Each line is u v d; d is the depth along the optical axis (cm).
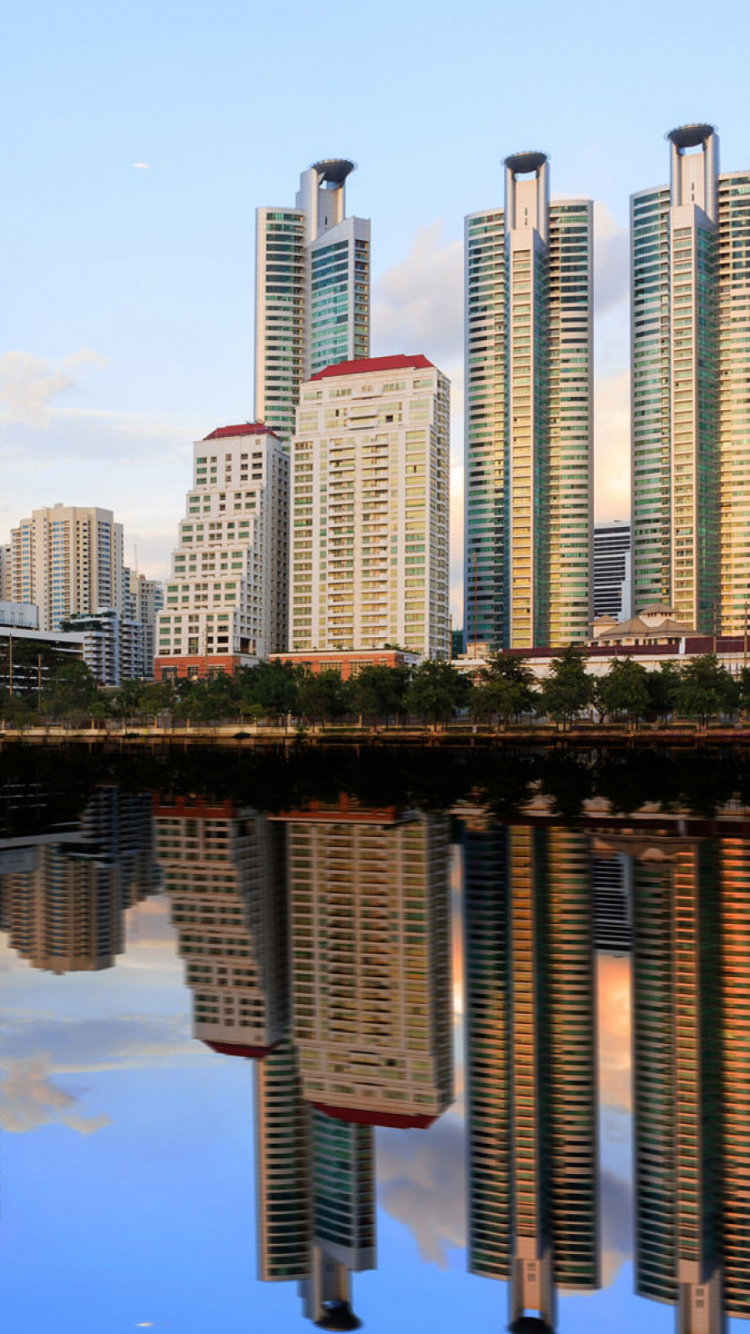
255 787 10612
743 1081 2719
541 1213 2181
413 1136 2433
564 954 3747
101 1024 3045
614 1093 2638
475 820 7331
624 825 6988
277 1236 2030
